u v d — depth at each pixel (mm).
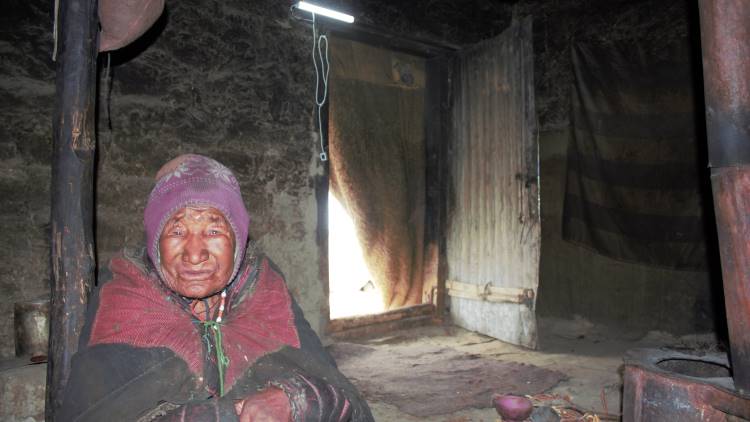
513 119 5305
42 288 3693
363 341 5297
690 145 5062
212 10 4508
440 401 3678
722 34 1749
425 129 6074
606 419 3230
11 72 3592
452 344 5281
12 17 3592
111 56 4008
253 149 4727
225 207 1211
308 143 5059
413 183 5961
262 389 1165
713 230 4965
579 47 5812
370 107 5598
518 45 5238
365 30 5348
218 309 1287
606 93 5578
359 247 5574
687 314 5184
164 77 4266
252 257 1415
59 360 1729
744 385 1753
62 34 1868
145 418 1051
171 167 1231
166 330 1188
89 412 1068
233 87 4621
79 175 1832
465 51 5883
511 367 4441
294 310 1412
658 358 2256
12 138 3598
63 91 1844
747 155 1704
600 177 5598
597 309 5801
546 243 6207
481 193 5664
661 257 5230
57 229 1797
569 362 4668
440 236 6066
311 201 5062
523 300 5156
